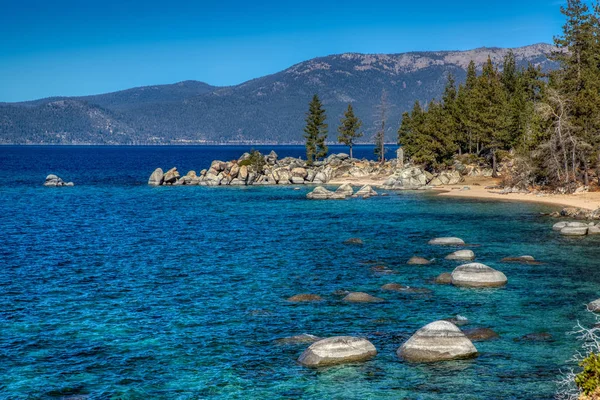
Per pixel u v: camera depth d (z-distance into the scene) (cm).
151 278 4225
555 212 7488
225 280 4144
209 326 3077
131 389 2319
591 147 9169
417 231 6412
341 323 3094
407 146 15400
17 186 13350
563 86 10462
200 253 5228
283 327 3047
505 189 10400
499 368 2441
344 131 18075
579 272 4228
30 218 7794
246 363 2558
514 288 3781
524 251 5069
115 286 3984
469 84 17200
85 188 12875
